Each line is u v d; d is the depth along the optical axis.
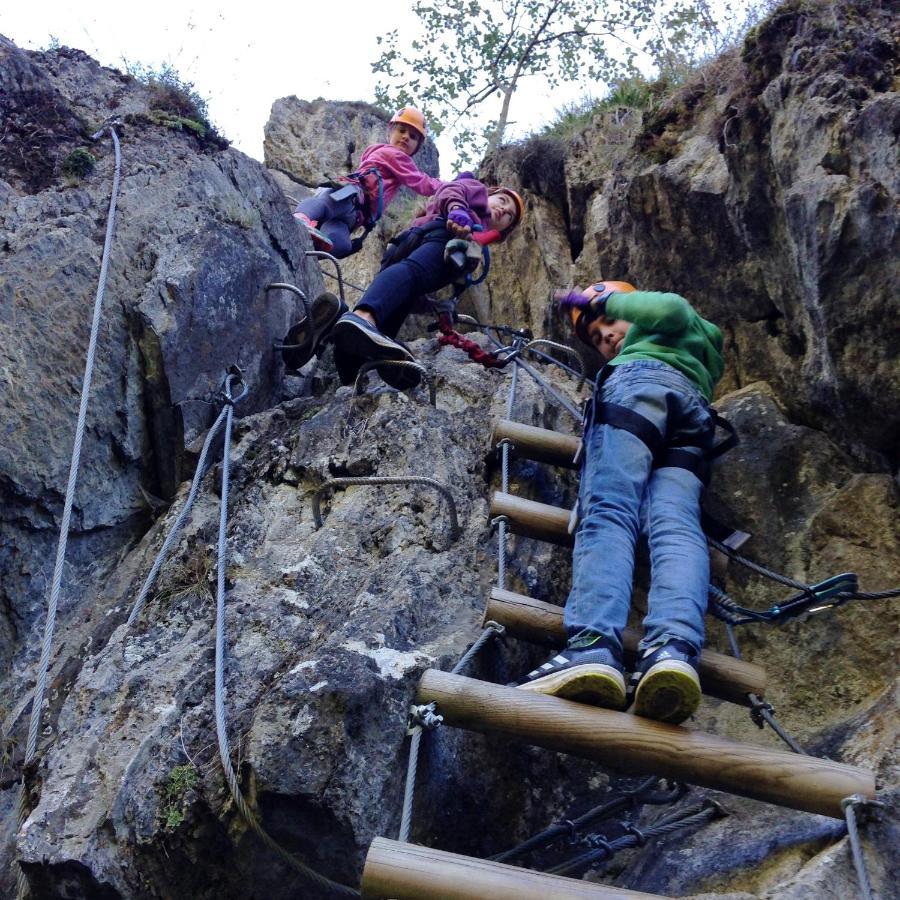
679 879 2.83
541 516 3.69
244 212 5.27
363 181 5.98
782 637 3.68
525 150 6.29
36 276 4.43
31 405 4.19
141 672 3.43
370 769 2.92
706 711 3.57
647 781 3.23
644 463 3.33
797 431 4.11
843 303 3.76
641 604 3.87
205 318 4.76
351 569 3.73
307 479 4.22
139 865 2.94
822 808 2.63
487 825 3.24
